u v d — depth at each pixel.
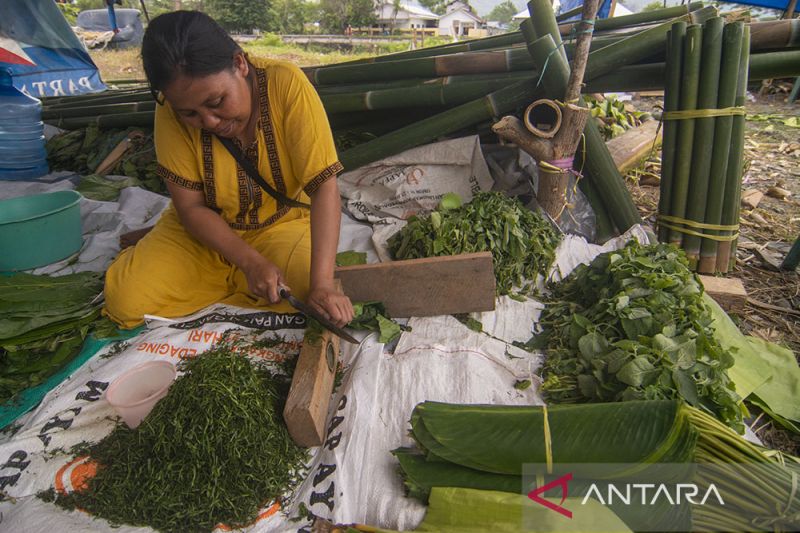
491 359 1.97
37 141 4.57
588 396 1.78
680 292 2.01
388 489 1.51
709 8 2.98
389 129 3.89
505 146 3.42
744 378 1.99
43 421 1.82
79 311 2.35
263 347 2.07
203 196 2.23
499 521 1.29
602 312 2.00
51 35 6.81
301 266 2.25
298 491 1.56
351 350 2.08
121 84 7.92
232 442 1.50
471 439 1.45
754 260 3.16
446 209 2.88
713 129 2.66
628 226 3.00
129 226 3.29
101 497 1.53
